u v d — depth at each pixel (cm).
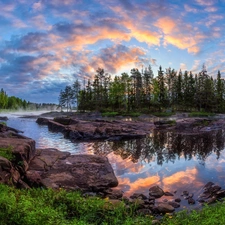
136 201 901
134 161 1705
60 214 634
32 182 1060
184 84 9488
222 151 2016
